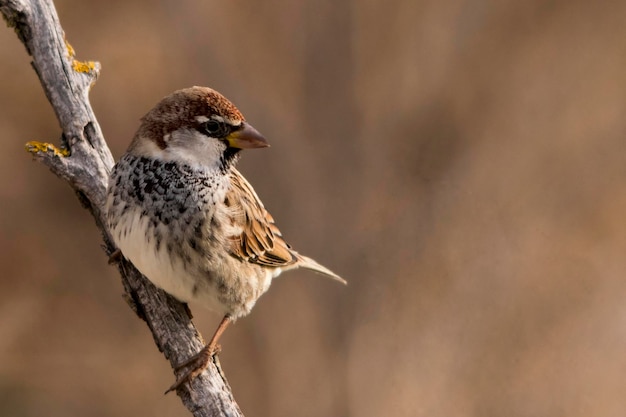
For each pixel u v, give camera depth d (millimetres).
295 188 13281
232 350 12594
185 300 6859
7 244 13469
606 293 12734
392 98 13930
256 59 13922
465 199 13562
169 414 12828
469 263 12844
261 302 12711
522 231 13461
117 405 12797
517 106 14547
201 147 6645
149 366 13086
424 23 14047
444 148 13992
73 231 13781
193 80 14086
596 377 12188
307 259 8398
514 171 14156
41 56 7215
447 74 14156
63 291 13492
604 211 13875
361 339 12523
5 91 13812
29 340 13141
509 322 12523
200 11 14086
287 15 13852
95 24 14297
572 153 14523
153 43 14250
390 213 13281
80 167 7090
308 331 12602
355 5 13727
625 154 14391
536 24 14750
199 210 6609
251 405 12305
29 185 13789
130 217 6531
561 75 14836
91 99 13898
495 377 12203
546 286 12797
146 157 6582
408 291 12664
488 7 14430
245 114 13633
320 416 12227
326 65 13695
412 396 12141
